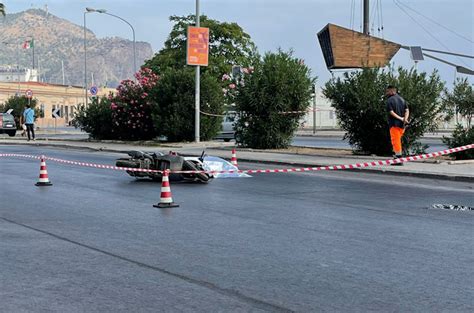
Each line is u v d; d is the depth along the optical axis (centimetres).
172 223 1052
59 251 841
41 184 1570
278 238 929
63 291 658
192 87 3316
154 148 2934
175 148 2891
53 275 720
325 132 5216
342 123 2425
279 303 618
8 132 5169
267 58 2805
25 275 720
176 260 792
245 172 1766
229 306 608
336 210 1195
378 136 2323
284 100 2739
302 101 2780
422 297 638
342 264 774
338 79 2433
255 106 2738
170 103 3341
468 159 2138
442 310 598
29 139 3881
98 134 3775
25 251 841
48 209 1200
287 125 2788
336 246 876
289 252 838
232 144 3112
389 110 1941
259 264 772
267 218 1102
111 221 1070
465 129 2217
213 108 3372
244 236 944
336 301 624
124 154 2719
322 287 673
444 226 1030
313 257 809
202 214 1144
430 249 858
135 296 641
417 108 2245
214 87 3384
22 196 1379
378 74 2361
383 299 631
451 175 1684
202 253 832
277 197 1373
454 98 2353
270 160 2217
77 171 1919
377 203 1288
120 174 1830
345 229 1001
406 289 666
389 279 705
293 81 2750
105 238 927
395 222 1066
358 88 2327
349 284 685
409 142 2292
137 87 3566
